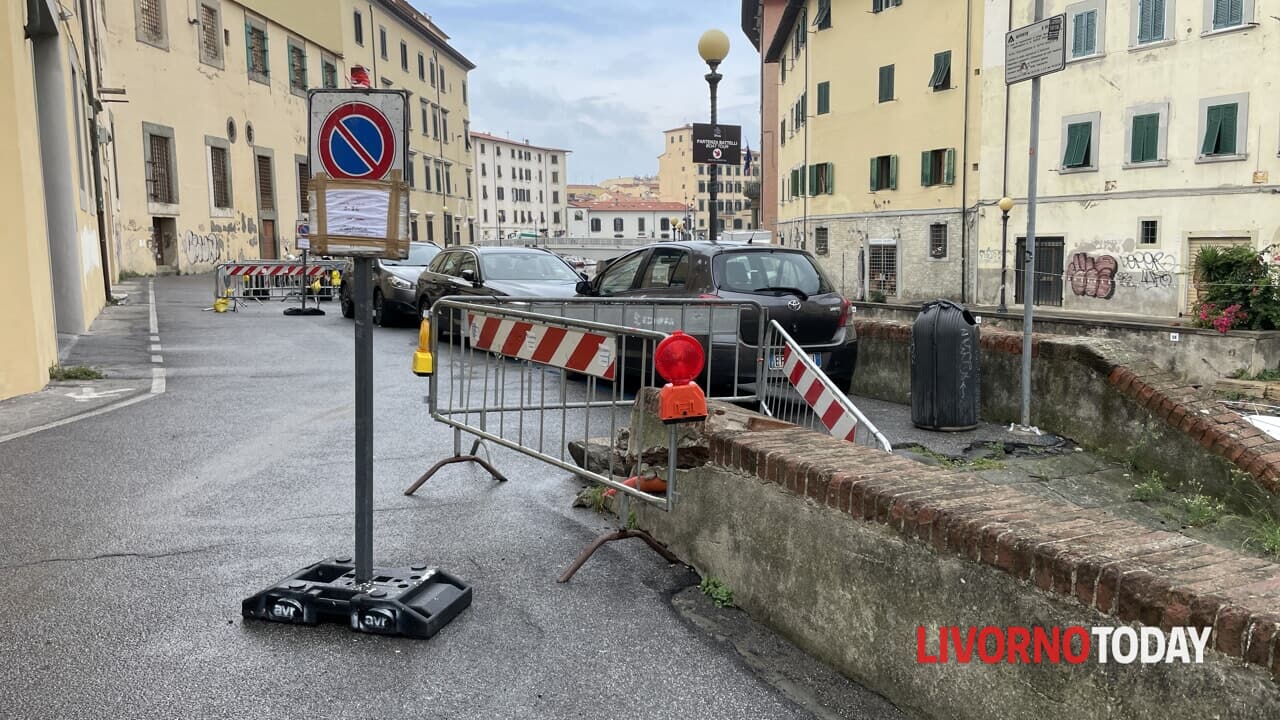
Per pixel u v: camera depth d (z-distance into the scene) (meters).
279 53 43.25
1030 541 2.75
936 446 7.32
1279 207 26.48
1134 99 29.89
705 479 4.32
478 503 5.68
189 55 35.50
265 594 3.91
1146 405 6.64
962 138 36.22
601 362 4.95
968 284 36.53
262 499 5.71
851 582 3.42
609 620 3.97
